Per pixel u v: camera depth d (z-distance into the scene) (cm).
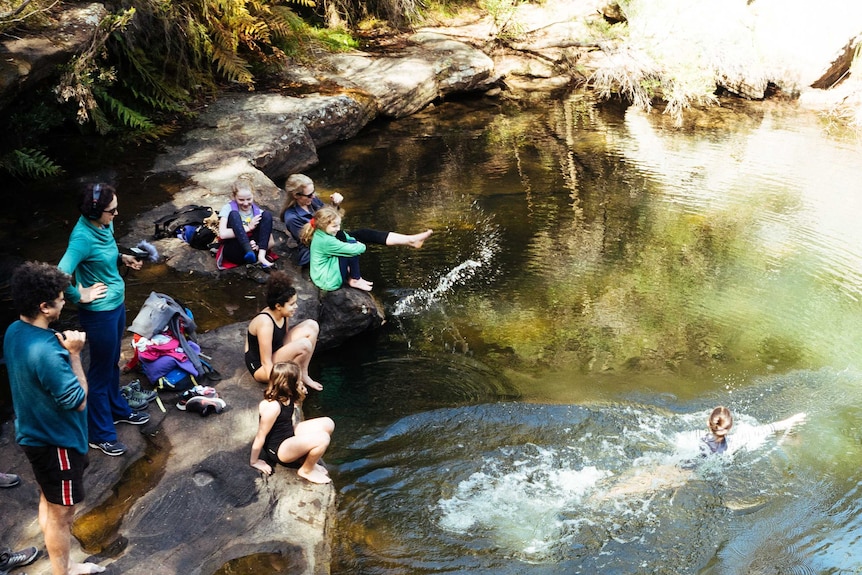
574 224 958
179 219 772
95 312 437
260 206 841
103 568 395
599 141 1246
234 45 1161
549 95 1462
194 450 487
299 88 1210
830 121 1373
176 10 1051
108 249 442
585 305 790
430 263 856
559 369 685
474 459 566
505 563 476
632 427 605
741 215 996
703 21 1456
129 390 518
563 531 502
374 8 1591
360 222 925
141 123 988
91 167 902
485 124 1301
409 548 484
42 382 334
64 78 792
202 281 701
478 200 1010
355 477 544
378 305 750
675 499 531
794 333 749
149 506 442
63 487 352
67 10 829
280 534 434
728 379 675
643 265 871
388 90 1269
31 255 707
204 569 407
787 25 1495
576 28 1625
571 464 564
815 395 653
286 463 480
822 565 478
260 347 549
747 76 1466
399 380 664
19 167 832
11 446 473
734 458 571
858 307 796
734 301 804
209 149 973
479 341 725
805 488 544
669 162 1165
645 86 1404
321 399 636
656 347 722
